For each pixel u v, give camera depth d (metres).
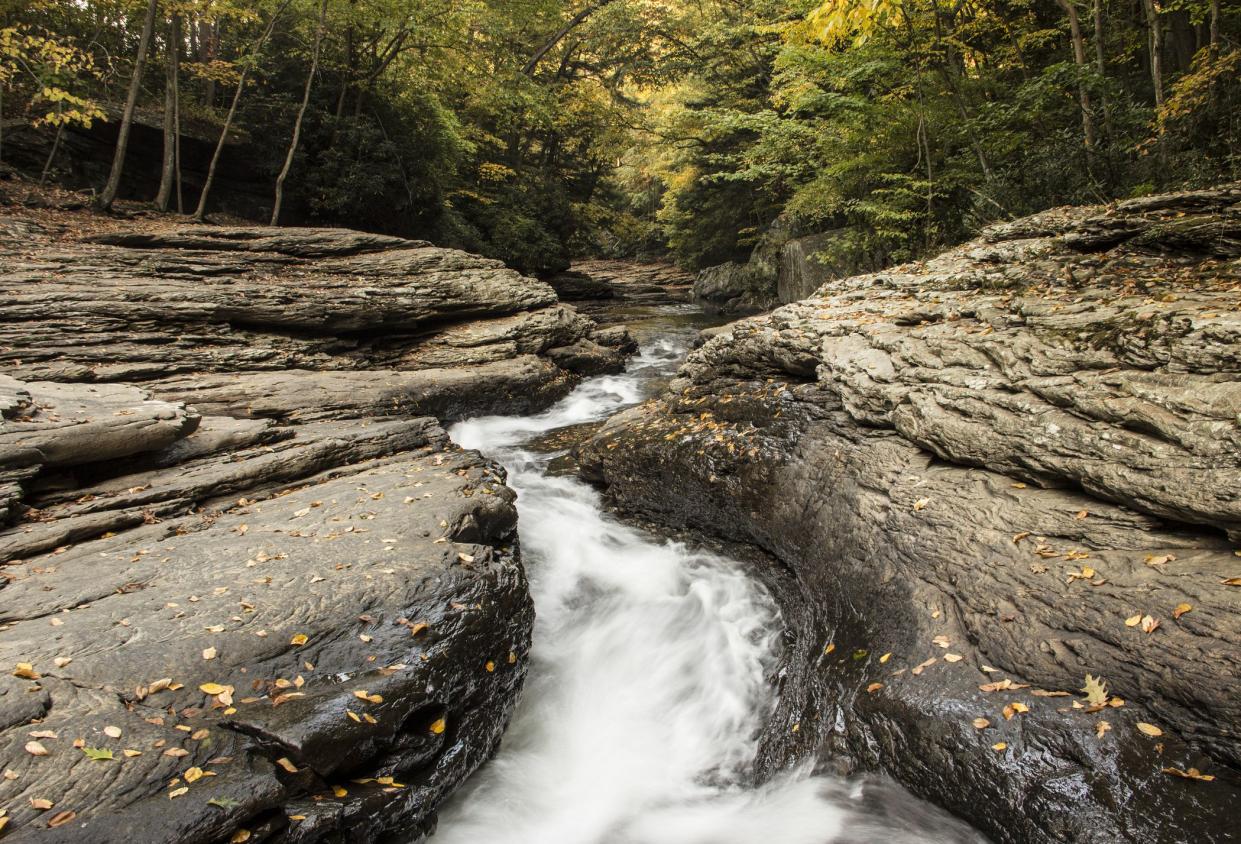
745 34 22.89
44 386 6.89
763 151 17.45
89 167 16.39
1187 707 3.23
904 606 4.62
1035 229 8.48
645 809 4.48
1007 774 3.42
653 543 7.45
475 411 12.23
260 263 12.84
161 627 4.18
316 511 6.12
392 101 21.72
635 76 29.61
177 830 2.88
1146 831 2.99
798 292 20.02
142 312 9.63
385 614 4.56
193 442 6.95
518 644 5.21
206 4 16.41
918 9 12.60
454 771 4.28
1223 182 8.86
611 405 13.55
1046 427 4.71
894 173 13.82
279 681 3.88
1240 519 3.60
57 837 2.75
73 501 5.79
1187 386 4.14
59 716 3.38
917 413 5.73
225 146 18.42
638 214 46.19
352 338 12.52
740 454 7.04
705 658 5.84
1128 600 3.72
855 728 4.19
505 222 25.98
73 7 16.70
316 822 3.26
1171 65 12.54
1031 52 14.62
